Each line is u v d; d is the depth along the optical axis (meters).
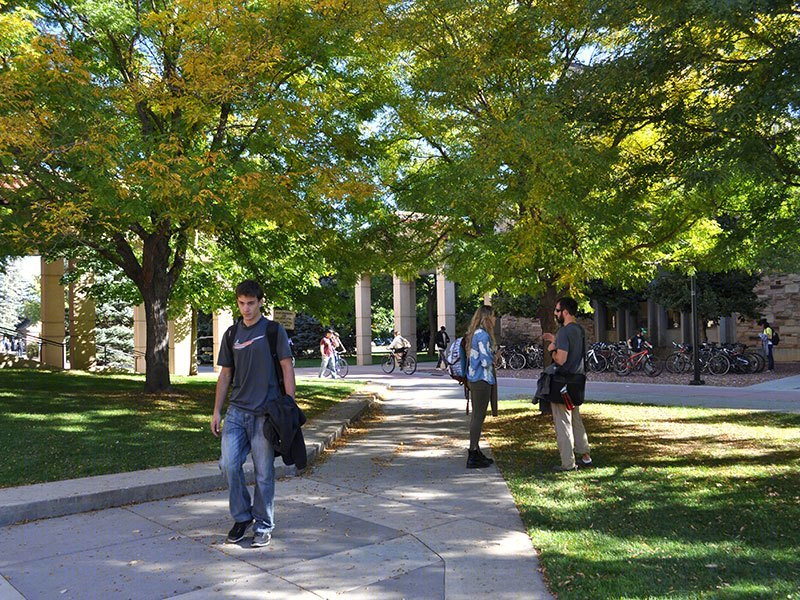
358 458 8.37
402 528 5.26
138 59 11.60
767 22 7.16
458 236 11.20
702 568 4.14
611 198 8.62
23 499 5.70
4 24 8.55
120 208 9.12
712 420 11.34
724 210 9.58
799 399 15.55
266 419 4.83
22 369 18.50
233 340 4.99
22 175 9.47
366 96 11.70
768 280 29.94
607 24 7.68
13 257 14.19
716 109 7.21
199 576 4.25
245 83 9.73
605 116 8.09
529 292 10.97
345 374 25.39
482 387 7.63
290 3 9.82
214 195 8.90
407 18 9.55
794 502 5.72
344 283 12.41
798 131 7.20
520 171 8.16
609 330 37.72
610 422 11.16
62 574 4.30
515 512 5.68
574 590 3.84
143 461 7.39
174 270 13.10
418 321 53.56
